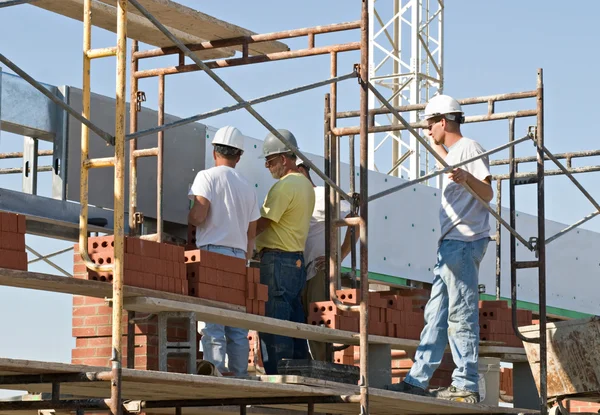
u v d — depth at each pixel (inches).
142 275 395.5
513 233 493.0
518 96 509.4
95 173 471.8
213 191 443.2
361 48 413.1
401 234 629.6
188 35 485.7
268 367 484.1
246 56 473.7
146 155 472.7
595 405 785.6
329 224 486.6
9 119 449.1
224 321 419.8
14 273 345.4
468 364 456.8
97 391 400.8
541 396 487.5
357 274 594.9
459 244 459.2
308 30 462.6
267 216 474.6
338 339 470.6
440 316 468.4
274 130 379.2
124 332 481.1
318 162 563.8
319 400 407.5
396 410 480.7
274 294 474.9
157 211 470.6
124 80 320.2
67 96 466.6
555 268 741.3
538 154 501.0
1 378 348.5
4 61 293.6
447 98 469.7
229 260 432.5
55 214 457.7
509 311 570.6
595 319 489.1
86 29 390.0
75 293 389.1
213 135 529.0
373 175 616.7
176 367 488.7
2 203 438.6
